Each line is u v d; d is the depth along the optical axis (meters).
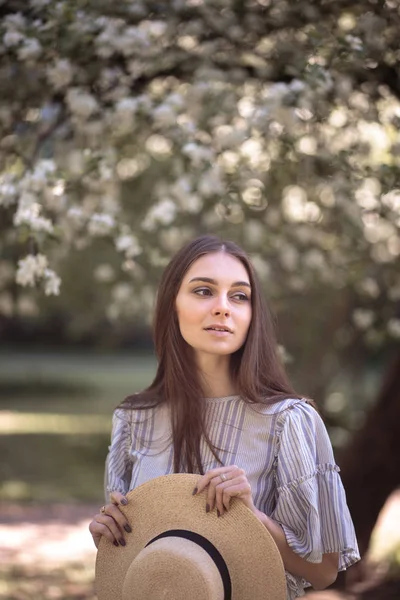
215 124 4.94
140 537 2.31
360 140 4.99
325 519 2.30
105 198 5.16
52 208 4.57
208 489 2.24
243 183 4.69
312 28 4.29
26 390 25.94
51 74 4.48
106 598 2.33
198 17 4.68
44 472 12.93
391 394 6.03
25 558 7.24
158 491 2.30
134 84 4.98
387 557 6.84
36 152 4.91
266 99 4.27
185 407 2.40
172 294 2.47
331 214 5.49
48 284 4.09
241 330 2.42
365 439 6.12
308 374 10.78
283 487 2.28
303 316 10.04
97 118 4.91
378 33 4.27
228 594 2.17
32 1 4.30
